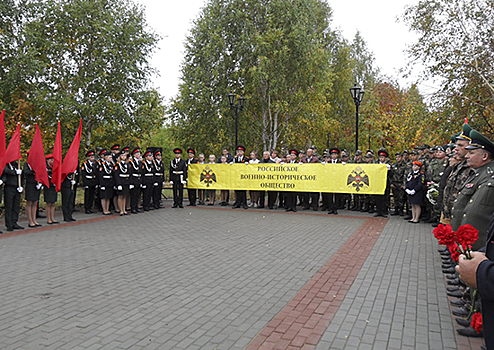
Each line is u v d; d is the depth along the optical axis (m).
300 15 26.33
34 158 10.95
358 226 11.35
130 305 5.13
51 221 11.85
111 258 7.61
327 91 34.75
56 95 15.75
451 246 2.83
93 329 4.39
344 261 7.39
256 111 29.06
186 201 19.67
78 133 12.13
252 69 24.56
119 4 18.05
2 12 15.73
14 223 10.84
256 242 9.08
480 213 4.35
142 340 4.11
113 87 17.78
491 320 2.16
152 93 18.95
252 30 26.11
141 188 14.85
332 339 4.15
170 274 6.54
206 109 27.14
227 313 4.86
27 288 5.81
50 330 4.36
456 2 16.41
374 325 4.51
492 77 15.76
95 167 14.42
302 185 14.43
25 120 16.25
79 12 16.45
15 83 15.09
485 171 4.86
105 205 13.97
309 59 26.80
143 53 18.72
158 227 11.19
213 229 10.83
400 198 13.61
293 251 8.18
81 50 17.48
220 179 15.88
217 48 26.38
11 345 3.99
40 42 16.16
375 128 23.94
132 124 18.08
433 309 5.02
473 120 17.03
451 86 17.12
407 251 8.22
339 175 13.81
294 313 4.87
